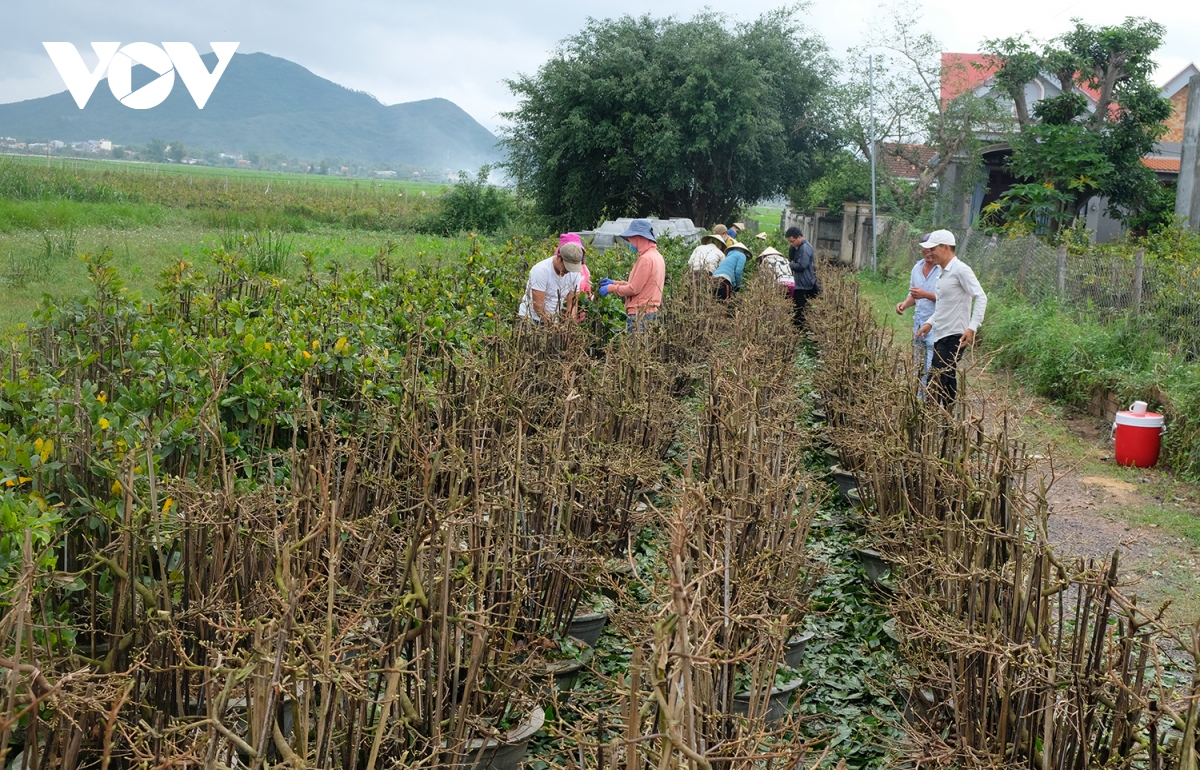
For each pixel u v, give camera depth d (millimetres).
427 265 9812
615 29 30625
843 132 31172
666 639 2176
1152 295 10938
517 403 4898
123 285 6062
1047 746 2953
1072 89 24438
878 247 27891
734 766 2430
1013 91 26000
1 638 2186
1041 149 23188
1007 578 3395
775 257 14016
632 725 2287
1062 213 22453
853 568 5668
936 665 3605
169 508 3439
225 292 8102
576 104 30219
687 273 13148
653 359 6828
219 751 2400
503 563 3619
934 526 4082
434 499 3168
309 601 2900
